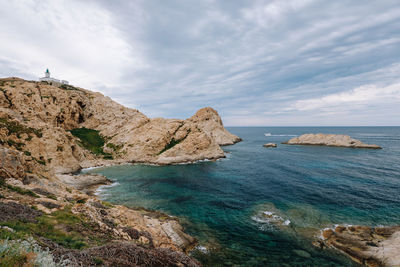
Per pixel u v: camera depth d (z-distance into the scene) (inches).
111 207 885.8
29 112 2640.3
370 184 1595.7
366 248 784.3
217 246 823.1
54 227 496.7
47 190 856.3
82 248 410.6
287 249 807.7
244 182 1749.5
